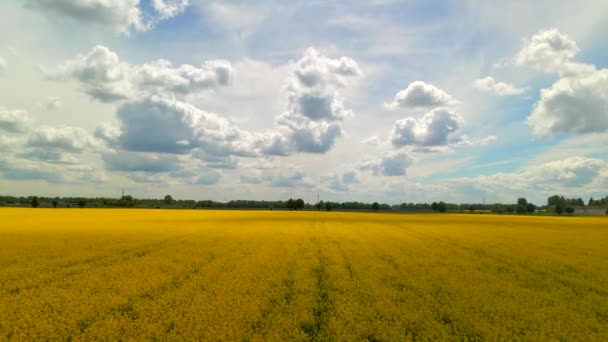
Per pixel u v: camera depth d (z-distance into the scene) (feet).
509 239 100.68
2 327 32.09
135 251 72.33
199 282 47.52
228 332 30.55
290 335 31.09
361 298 41.75
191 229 120.06
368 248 79.51
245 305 37.52
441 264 61.67
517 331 31.83
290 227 132.26
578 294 44.50
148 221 156.15
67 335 30.78
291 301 39.73
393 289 45.14
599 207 411.13
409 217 226.79
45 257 64.85
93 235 97.86
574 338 30.48
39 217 171.63
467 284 47.70
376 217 220.23
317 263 60.64
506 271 57.16
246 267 56.65
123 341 29.66
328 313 36.86
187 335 30.40
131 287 44.75
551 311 36.96
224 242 86.99
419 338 31.27
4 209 238.89
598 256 71.77
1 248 74.49
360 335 31.35
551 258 68.69
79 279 49.03
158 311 35.96
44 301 38.65
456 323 33.63
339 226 141.38
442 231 124.36
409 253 73.31
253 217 198.39
